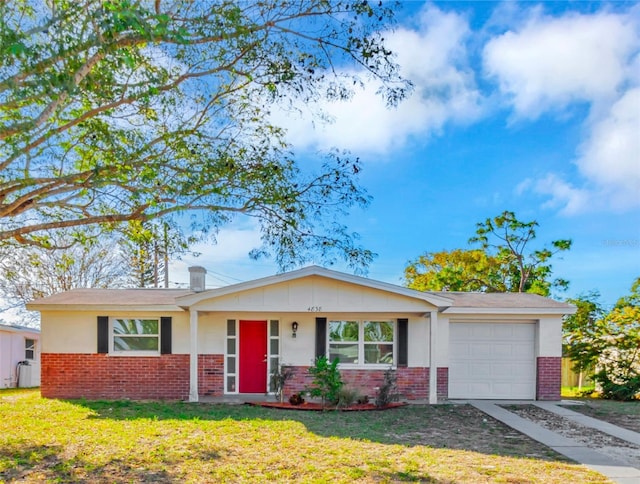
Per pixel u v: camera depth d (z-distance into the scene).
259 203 9.93
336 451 8.23
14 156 7.77
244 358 15.31
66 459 7.61
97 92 8.38
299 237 10.17
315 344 15.16
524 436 9.78
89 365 14.80
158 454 7.88
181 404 13.35
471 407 13.48
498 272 27.02
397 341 15.10
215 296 14.17
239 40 9.34
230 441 8.82
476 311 14.99
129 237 10.72
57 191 9.01
